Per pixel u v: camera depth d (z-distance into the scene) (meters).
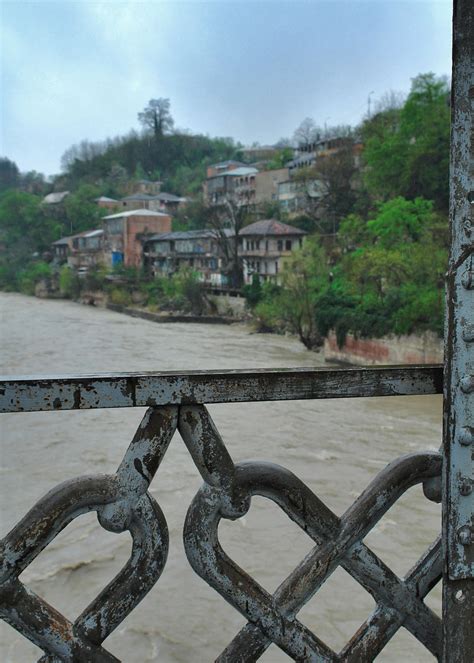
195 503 1.51
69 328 53.88
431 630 1.69
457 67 1.42
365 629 1.66
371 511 1.61
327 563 1.59
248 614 1.55
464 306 1.46
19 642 9.14
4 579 1.42
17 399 1.35
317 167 65.62
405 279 36.53
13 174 151.75
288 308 44.66
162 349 42.53
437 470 1.66
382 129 57.94
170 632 9.38
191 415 1.46
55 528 1.42
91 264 89.38
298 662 1.59
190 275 65.00
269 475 1.53
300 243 61.50
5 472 16.58
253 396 1.47
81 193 111.56
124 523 1.45
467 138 1.44
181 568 10.98
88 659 1.47
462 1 1.41
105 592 1.48
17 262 101.44
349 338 37.06
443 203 47.56
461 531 1.51
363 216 59.97
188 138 141.62
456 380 1.47
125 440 19.20
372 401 25.03
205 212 74.81
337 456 18.05
